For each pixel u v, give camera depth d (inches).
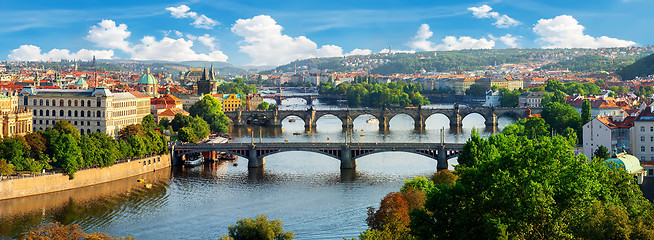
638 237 5585.6
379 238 6727.4
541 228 5708.7
